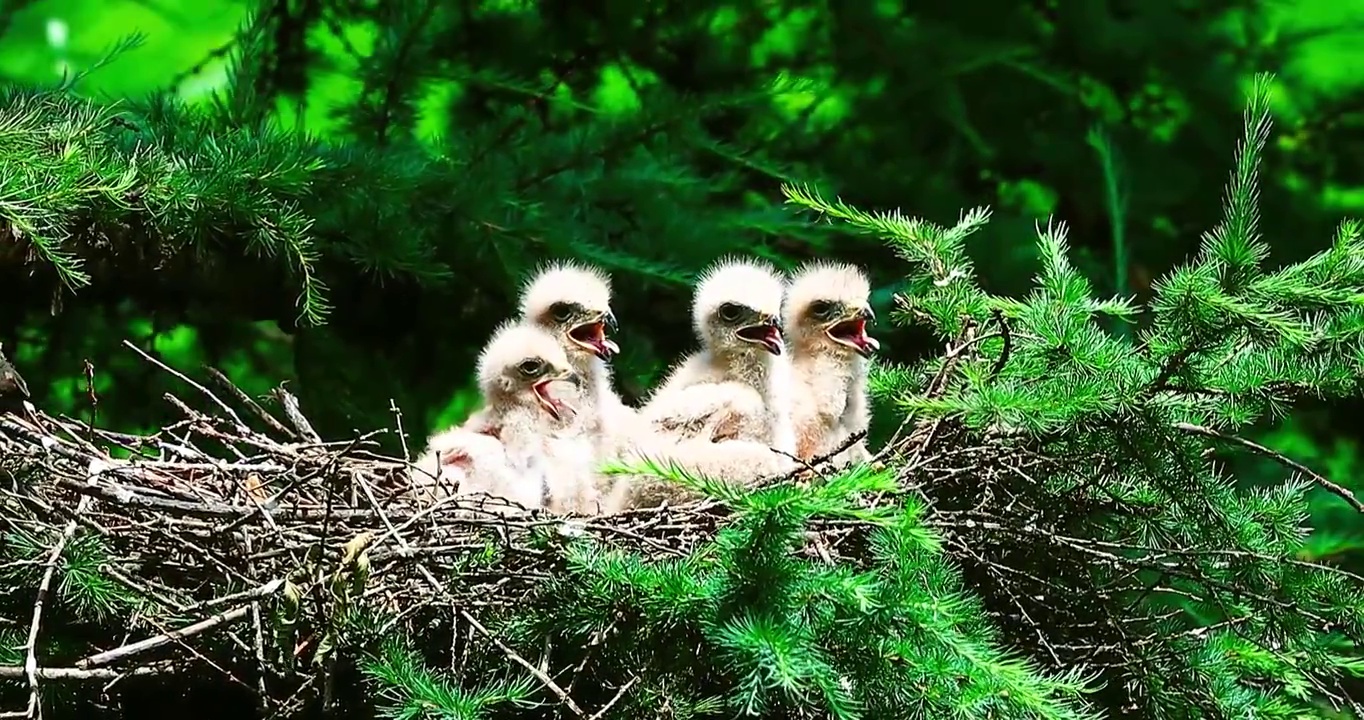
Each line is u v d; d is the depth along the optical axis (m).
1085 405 9.60
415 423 15.23
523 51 16.69
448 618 9.41
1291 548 10.77
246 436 10.80
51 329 14.38
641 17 17.09
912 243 11.20
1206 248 10.26
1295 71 18.88
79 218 12.95
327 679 9.00
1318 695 11.73
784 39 17.78
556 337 12.56
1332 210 18.39
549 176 15.25
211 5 18.98
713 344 12.21
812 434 12.35
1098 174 17.45
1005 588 10.16
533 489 11.66
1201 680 10.23
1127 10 18.28
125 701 10.12
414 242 13.82
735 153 15.81
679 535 9.74
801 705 8.82
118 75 18.81
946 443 10.23
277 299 14.30
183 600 9.48
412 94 15.82
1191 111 18.17
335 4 16.28
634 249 15.09
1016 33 17.80
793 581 8.55
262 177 12.84
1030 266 16.38
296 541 9.45
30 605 9.52
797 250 16.56
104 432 10.60
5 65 18.56
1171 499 10.26
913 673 8.62
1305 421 16.80
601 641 9.06
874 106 17.53
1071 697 9.61
